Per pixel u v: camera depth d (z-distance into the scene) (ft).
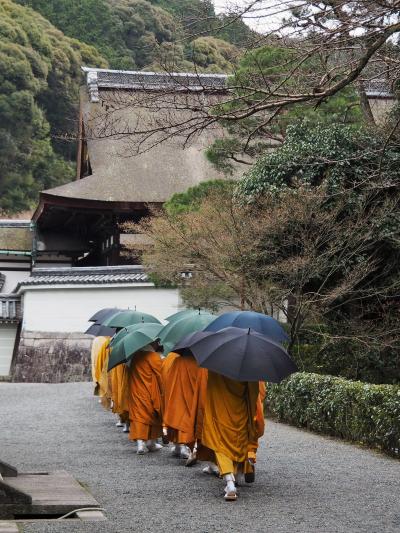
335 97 61.62
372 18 28.71
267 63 45.19
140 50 145.07
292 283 57.06
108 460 36.29
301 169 59.11
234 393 27.30
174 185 117.19
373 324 59.82
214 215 60.03
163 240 62.95
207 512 25.05
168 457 37.27
